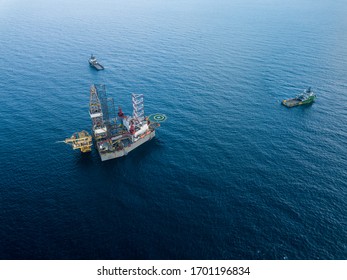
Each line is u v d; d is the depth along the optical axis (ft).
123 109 440.04
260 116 423.23
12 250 231.09
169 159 337.93
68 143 361.10
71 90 495.00
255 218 261.03
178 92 492.95
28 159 331.77
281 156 340.80
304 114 428.97
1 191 286.87
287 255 229.66
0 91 482.28
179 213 266.36
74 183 301.22
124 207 272.92
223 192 289.33
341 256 229.04
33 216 261.44
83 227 252.62
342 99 470.80
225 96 480.23
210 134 382.63
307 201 278.67
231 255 229.66
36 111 428.15
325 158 337.52
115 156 339.36
